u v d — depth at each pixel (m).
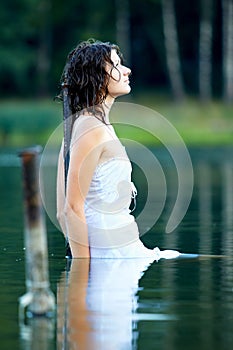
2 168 42.56
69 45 89.31
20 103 77.12
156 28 88.81
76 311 8.87
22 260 12.40
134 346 7.68
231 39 83.81
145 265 11.64
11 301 9.48
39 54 87.88
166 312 8.84
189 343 7.75
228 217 18.70
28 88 88.19
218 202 22.62
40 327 8.28
